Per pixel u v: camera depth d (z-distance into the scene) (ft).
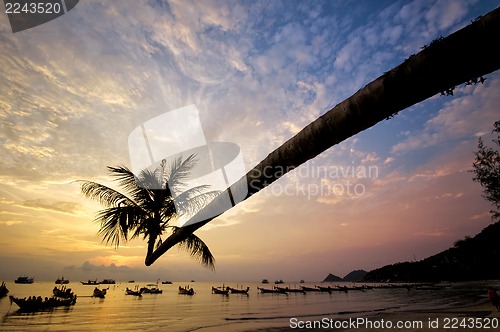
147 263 11.09
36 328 88.69
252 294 327.47
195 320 105.70
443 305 116.37
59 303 153.48
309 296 273.33
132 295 295.69
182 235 8.48
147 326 92.07
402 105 3.58
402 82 3.32
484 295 144.25
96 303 193.06
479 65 2.85
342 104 4.08
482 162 56.65
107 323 98.84
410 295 212.64
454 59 2.88
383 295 240.73
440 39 3.08
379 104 3.61
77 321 104.32
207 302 209.87
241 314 123.65
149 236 18.61
